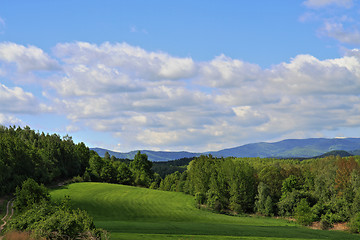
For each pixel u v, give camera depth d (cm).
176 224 6488
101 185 12475
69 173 15288
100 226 5628
